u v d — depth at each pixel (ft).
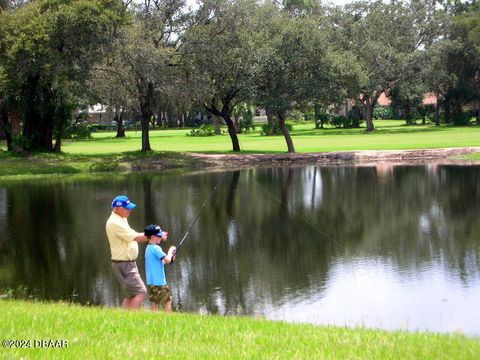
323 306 37.78
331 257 50.26
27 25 116.16
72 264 49.21
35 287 42.91
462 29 252.62
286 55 132.87
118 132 258.98
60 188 97.25
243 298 39.58
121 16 122.31
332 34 216.54
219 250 53.31
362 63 219.61
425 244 54.29
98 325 23.57
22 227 64.95
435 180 97.91
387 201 78.64
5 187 99.35
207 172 119.44
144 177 112.37
